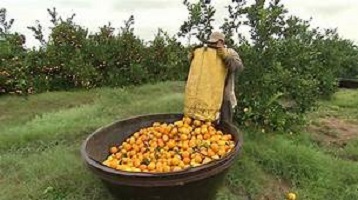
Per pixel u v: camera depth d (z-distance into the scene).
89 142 2.50
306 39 4.95
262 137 3.52
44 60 6.08
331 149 3.67
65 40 6.25
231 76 3.05
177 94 5.32
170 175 2.03
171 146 2.59
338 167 3.18
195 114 2.84
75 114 4.46
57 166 3.13
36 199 2.76
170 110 4.46
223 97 3.06
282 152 3.25
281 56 3.96
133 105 4.79
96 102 5.06
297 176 3.06
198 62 2.88
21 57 6.05
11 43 6.20
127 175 2.04
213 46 2.90
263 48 3.72
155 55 6.53
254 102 3.64
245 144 3.34
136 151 2.59
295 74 3.90
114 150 2.67
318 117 4.71
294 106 4.00
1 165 3.23
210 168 2.11
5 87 5.75
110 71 6.29
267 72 3.74
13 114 4.79
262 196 2.85
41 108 5.05
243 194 2.86
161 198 2.13
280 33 3.89
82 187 2.85
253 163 3.13
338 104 5.38
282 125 3.69
